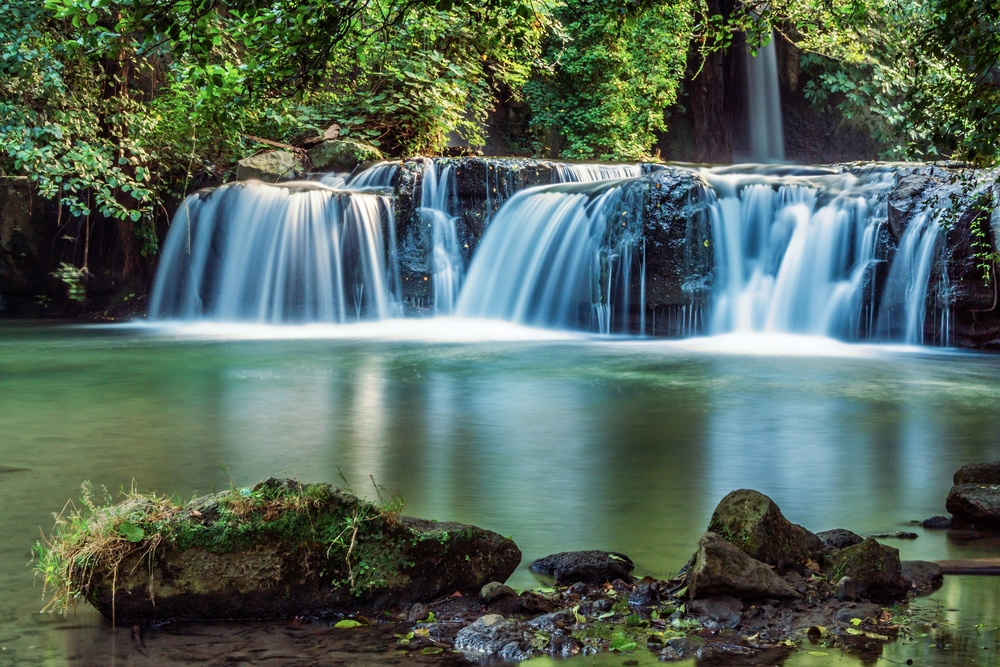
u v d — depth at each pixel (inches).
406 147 1218.6
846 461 362.0
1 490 304.0
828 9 856.9
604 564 223.8
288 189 1010.1
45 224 1140.5
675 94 1501.0
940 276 814.5
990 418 463.2
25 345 786.2
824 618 197.6
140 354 720.3
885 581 211.6
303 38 371.2
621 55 1413.6
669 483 321.4
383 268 1008.2
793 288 888.9
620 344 805.2
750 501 226.7
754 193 908.0
